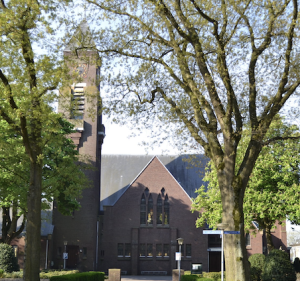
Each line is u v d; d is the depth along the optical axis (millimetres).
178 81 18188
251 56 17344
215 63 17500
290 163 32938
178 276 37250
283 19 16750
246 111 18219
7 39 18578
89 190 49625
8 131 26266
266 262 29797
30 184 20172
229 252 15734
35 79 19344
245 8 16484
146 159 60969
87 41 19359
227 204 16141
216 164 16797
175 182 53531
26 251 19609
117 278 36000
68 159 28172
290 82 17188
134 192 53531
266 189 33594
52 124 20562
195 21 17656
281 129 31656
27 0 17219
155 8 16953
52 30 18156
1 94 18406
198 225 39750
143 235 52219
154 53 18953
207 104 17422
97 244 52062
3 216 38531
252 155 16625
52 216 49188
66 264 48094
